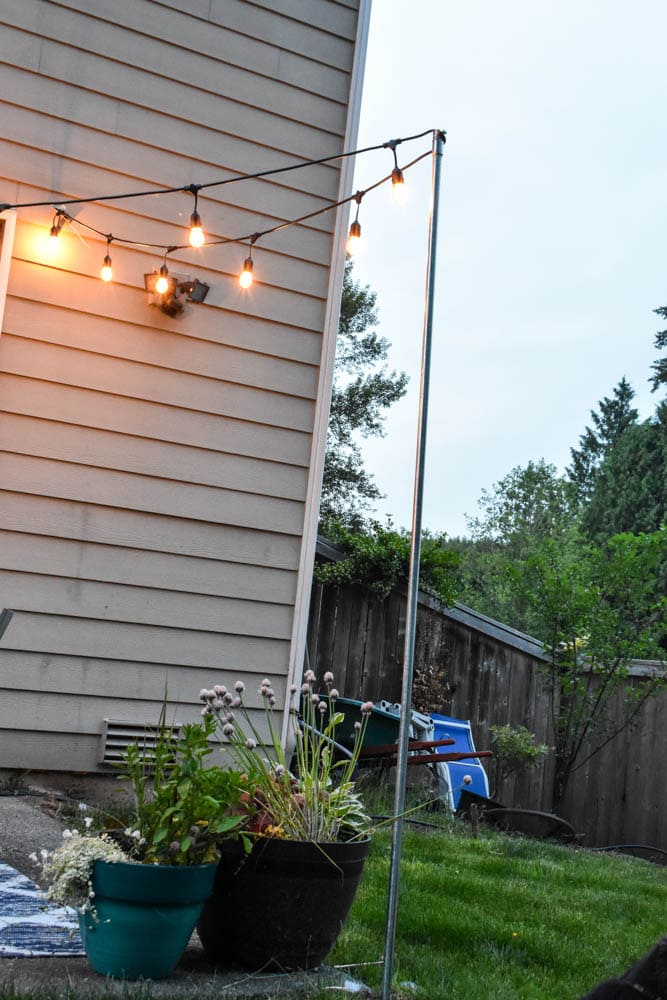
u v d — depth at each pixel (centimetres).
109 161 593
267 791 337
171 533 597
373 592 942
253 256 630
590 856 727
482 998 331
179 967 307
